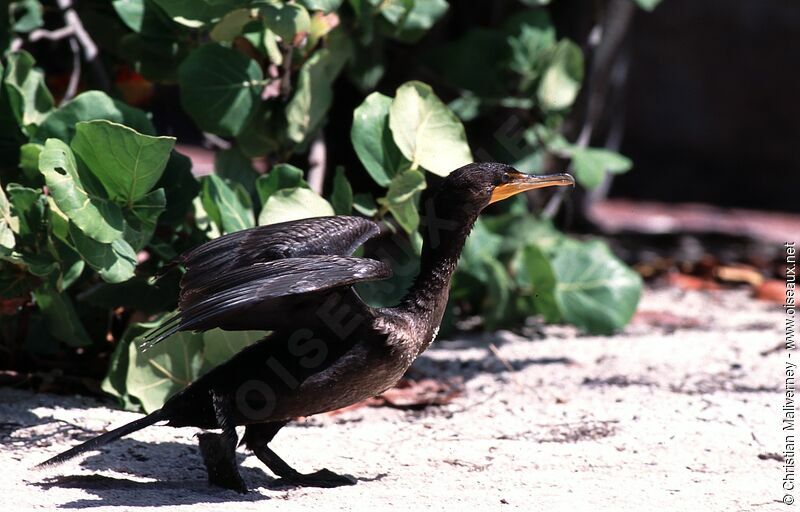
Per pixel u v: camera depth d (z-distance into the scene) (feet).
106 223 27.30
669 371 35.91
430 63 42.39
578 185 64.59
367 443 28.27
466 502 23.45
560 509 23.11
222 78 32.40
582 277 40.04
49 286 29.14
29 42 39.29
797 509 23.63
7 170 31.48
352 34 35.58
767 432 29.35
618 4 56.29
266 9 31.35
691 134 93.66
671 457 27.48
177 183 31.07
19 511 21.58
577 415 30.81
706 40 92.58
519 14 41.83
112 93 37.52
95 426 28.25
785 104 92.38
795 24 91.61
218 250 23.86
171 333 21.65
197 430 28.66
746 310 47.19
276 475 25.32
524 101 41.57
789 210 90.12
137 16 33.53
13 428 27.66
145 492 23.59
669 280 52.80
